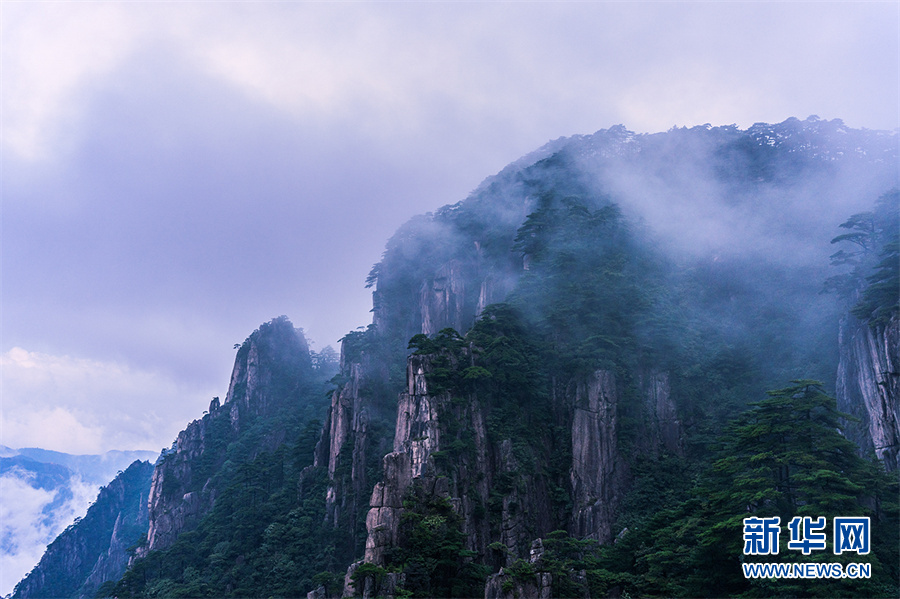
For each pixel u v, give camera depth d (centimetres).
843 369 9938
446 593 8269
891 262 9338
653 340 11944
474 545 9475
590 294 12162
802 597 5969
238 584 12175
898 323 8669
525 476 10250
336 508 12756
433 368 10894
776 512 6569
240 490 14738
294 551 12200
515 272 16038
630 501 10206
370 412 14300
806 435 6806
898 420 8431
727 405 11162
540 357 11769
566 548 8644
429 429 10125
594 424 10819
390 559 8369
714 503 7288
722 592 6944
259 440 18888
